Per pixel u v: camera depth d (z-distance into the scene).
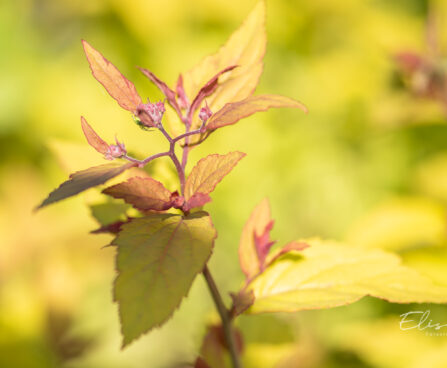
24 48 0.78
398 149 0.76
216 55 0.37
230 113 0.35
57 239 0.56
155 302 0.33
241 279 0.73
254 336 0.43
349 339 0.50
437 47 0.51
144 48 0.77
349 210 0.75
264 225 0.38
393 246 0.51
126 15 0.76
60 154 0.39
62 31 0.82
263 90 0.80
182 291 0.33
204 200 0.35
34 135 0.73
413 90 0.53
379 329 0.49
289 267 0.37
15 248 0.54
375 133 0.74
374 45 0.78
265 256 0.37
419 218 0.52
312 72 0.80
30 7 0.81
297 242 0.37
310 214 0.76
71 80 0.75
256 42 0.37
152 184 0.35
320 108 0.79
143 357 0.54
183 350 0.53
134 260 0.33
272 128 0.78
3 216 0.58
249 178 0.76
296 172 0.77
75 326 0.51
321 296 0.37
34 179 0.65
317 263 0.37
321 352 0.49
